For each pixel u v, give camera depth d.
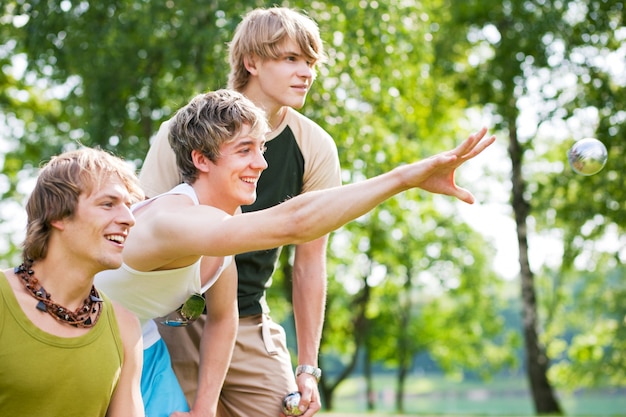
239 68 3.95
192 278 3.29
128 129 15.09
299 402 3.93
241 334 3.98
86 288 2.85
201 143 3.21
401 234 22.34
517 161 19.17
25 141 17.94
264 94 3.89
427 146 20.36
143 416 3.05
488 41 17.81
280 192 4.01
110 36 13.99
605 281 24.72
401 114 14.88
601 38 16.86
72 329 2.81
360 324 26.75
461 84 18.16
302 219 2.75
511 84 17.38
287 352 4.15
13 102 18.17
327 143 4.10
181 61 14.05
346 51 12.77
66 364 2.76
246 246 2.83
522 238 19.22
